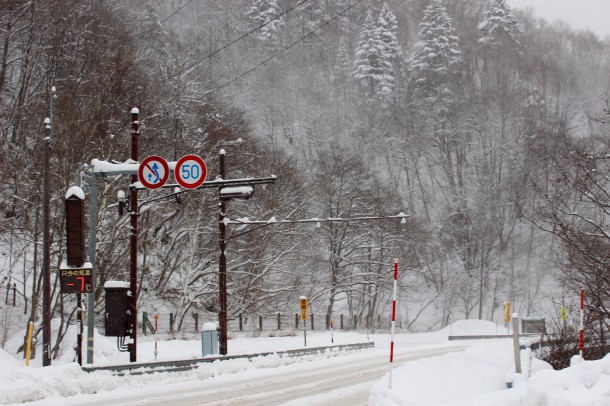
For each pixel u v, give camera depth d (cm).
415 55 10012
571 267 1989
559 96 10050
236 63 9138
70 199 1784
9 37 3747
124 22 4988
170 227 4506
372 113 9369
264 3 10394
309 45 11331
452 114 8881
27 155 3177
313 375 1973
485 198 7356
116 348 2464
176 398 1420
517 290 6838
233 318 4550
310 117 9000
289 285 5062
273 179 2173
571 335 1984
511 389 1109
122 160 3503
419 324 6525
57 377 1461
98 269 3173
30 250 3584
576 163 1886
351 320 5800
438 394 1247
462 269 7038
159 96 4225
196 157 1934
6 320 2847
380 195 6166
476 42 11162
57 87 3712
